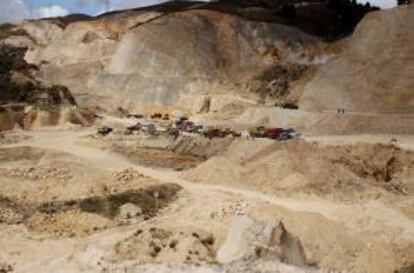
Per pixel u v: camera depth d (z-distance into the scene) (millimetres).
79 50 157000
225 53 130875
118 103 124062
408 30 93062
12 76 107375
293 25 145125
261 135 79875
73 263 35438
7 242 44031
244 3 160250
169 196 54094
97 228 47406
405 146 67062
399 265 40844
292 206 50219
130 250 36000
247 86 120375
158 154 72312
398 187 59219
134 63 130375
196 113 114312
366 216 47719
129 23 164250
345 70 96500
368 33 97812
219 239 39469
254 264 31203
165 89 123250
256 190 55438
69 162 63688
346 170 57281
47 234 46125
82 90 132875
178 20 134125
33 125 94625
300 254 35875
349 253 40812
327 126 84812
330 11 154375
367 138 71812
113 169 63469
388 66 91375
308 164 57469
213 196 53125
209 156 72125
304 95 99375
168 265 31594
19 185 55125
